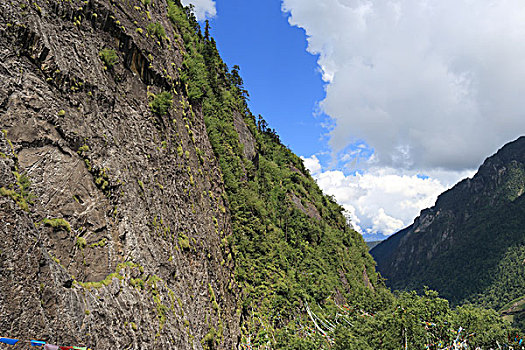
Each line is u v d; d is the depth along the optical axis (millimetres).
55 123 10422
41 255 8148
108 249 11531
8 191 7766
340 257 68438
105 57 13836
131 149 14609
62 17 11891
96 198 11555
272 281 41625
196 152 24188
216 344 19016
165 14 25297
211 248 23094
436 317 36625
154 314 12711
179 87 23016
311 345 33844
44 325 7559
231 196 43812
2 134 8523
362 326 36406
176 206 18250
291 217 62500
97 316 9586
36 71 10203
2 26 9203
